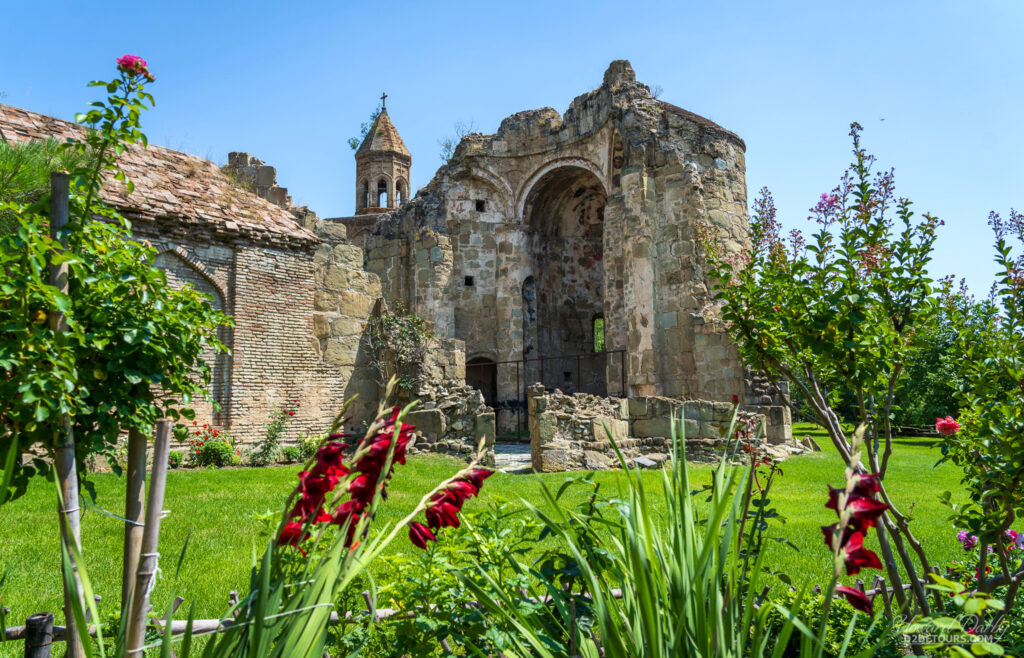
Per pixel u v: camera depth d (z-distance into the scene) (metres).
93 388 2.98
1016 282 3.71
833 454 16.73
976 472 3.66
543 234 28.48
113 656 2.31
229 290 15.67
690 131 23.53
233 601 3.27
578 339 28.80
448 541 3.16
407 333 17.64
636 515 2.34
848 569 1.92
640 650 2.18
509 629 2.57
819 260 4.09
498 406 25.97
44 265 2.83
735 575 2.30
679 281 21.62
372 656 2.98
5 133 13.93
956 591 2.12
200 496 9.40
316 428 16.72
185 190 15.91
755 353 4.16
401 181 40.44
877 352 3.65
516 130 27.77
